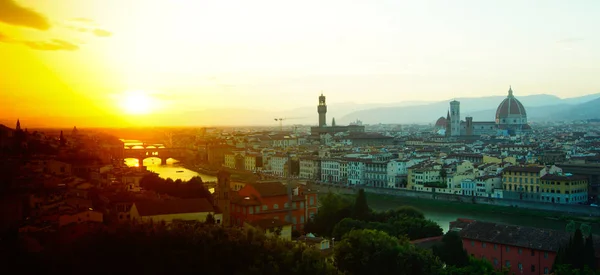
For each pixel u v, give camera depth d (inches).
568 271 6628.9
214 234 6850.4
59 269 5944.9
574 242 7199.8
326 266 6574.8
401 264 6855.3
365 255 6953.7
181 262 6225.4
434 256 7465.6
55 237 6934.1
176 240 6550.2
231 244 6604.3
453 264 7652.6
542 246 7849.4
